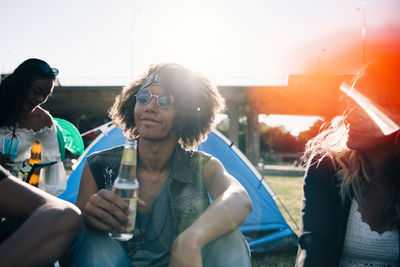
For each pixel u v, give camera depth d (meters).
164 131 1.25
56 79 2.42
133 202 1.09
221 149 3.64
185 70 1.35
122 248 1.11
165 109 1.25
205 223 1.02
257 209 3.48
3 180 0.82
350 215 1.24
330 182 1.27
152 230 1.25
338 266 1.27
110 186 1.32
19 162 2.38
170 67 1.31
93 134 3.81
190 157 1.33
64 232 0.79
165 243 1.25
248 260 1.18
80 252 1.04
